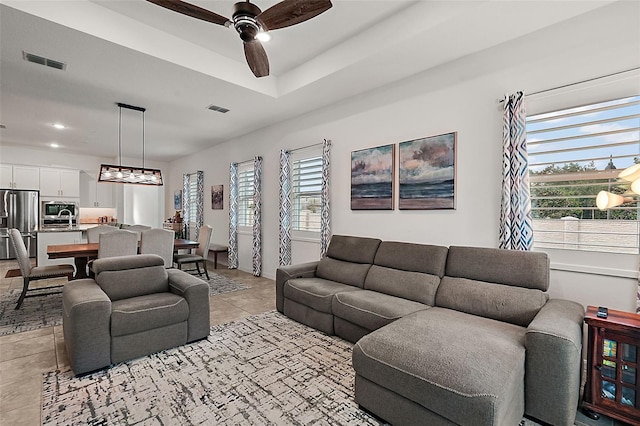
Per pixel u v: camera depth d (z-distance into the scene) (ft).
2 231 22.93
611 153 7.77
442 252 9.59
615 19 7.61
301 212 16.40
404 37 9.15
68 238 19.62
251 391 6.88
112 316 7.88
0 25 8.34
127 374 7.54
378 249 11.14
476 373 4.99
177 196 30.40
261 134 19.06
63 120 17.29
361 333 8.96
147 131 19.75
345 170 14.02
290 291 11.29
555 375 5.54
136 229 18.24
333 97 13.79
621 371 5.77
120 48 9.61
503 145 9.13
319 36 10.58
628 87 7.47
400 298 9.37
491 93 9.66
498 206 9.53
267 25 7.06
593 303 7.95
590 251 8.02
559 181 8.51
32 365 7.93
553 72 8.53
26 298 13.65
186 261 17.49
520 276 7.98
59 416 6.00
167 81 12.08
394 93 12.15
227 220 22.68
